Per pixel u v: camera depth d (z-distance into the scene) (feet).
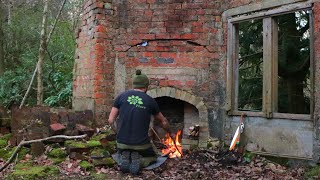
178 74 22.03
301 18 23.34
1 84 37.11
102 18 22.21
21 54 45.44
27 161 16.70
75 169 16.12
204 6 21.70
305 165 17.38
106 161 16.87
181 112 23.09
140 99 16.62
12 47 46.98
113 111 16.94
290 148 18.06
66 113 20.42
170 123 23.16
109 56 22.43
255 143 19.69
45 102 32.45
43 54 29.01
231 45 20.97
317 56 16.76
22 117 19.27
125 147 16.14
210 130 21.66
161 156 17.83
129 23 22.63
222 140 21.34
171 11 22.12
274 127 18.79
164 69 22.21
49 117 19.80
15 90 36.81
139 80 17.03
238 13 20.51
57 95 32.81
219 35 21.53
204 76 21.72
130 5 22.62
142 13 22.47
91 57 22.65
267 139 19.11
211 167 18.08
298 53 23.81
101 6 22.20
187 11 21.91
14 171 15.05
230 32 21.02
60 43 43.16
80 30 24.75
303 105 24.17
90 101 22.30
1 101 35.83
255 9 19.54
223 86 21.43
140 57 22.52
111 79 22.44
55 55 39.29
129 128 16.24
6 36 46.83
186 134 22.40
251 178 16.10
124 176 15.75
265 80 19.10
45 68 37.70
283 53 23.95
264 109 19.11
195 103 21.76
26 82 38.06
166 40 22.22
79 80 24.43
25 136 17.79
